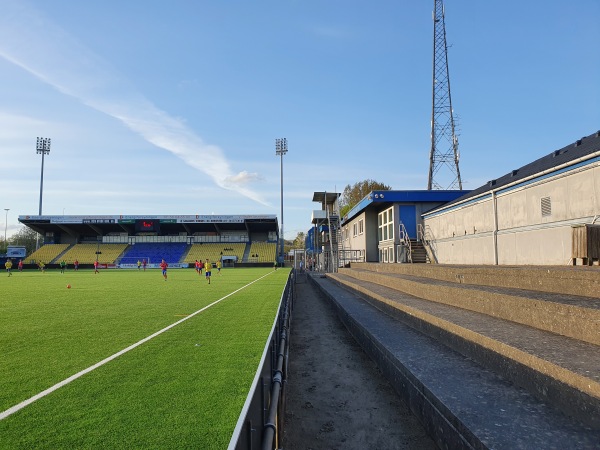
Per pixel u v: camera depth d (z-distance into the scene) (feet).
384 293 37.27
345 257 124.67
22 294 61.26
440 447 12.15
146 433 12.02
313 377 20.68
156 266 217.15
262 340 25.96
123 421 12.92
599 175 34.91
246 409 6.20
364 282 56.18
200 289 70.49
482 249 57.06
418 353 18.19
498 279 26.35
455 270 33.86
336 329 35.12
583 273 18.53
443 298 27.73
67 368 19.27
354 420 15.03
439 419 12.21
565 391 10.67
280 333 17.76
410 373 15.38
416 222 82.58
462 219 63.77
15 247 219.82
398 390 17.35
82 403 14.55
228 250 232.12
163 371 18.69
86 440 11.59
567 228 39.22
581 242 31.65
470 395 12.42
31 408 14.10
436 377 14.44
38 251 226.79
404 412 15.56
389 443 13.02
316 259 193.36
